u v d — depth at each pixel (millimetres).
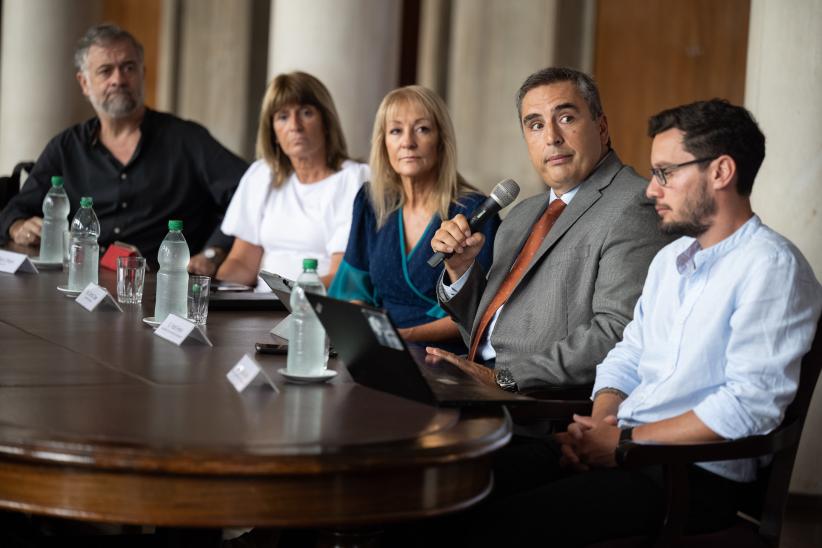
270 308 5934
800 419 3969
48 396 3471
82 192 9297
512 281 5379
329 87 10477
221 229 8664
